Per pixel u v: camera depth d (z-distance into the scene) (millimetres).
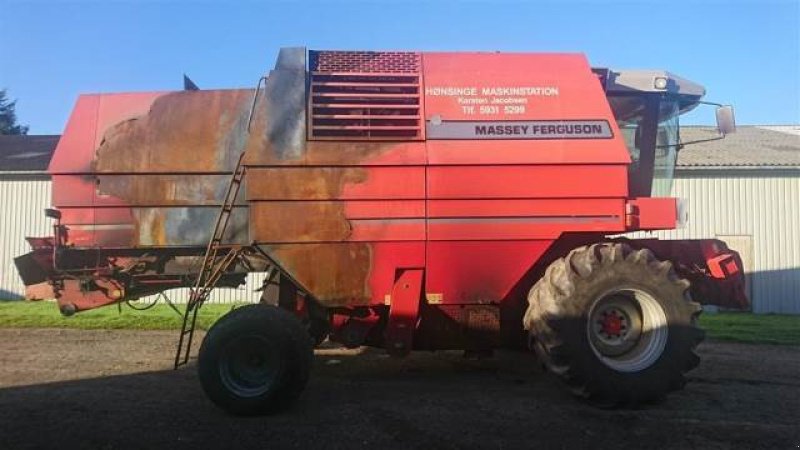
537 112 6484
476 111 6457
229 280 7809
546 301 6223
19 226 19359
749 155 19172
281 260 6234
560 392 6855
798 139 21453
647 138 7582
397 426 5656
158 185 7176
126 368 8156
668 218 6473
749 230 18391
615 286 6207
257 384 5969
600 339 6355
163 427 5633
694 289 7324
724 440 5391
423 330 6773
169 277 7395
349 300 6285
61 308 7387
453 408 6215
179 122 7242
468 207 6320
